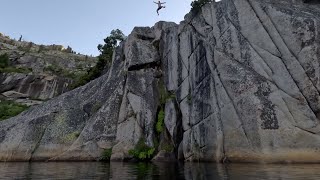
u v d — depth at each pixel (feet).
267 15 69.92
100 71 148.77
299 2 77.15
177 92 88.94
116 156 82.79
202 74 78.89
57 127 91.25
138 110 90.48
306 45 62.80
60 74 283.38
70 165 66.95
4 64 271.49
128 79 96.94
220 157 65.92
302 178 34.37
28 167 61.57
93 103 98.58
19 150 85.10
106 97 98.53
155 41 109.60
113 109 91.91
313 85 60.23
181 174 43.47
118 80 100.22
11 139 87.81
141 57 103.65
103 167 60.18
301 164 54.44
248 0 74.28
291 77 62.90
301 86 61.36
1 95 219.20
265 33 69.21
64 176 43.19
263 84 65.10
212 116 71.31
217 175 40.22
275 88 63.98
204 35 82.74
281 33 66.69
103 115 90.74
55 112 95.55
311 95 60.03
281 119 60.80
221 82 71.82
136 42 107.45
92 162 78.43
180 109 84.58
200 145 72.84
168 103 89.81
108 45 157.69
